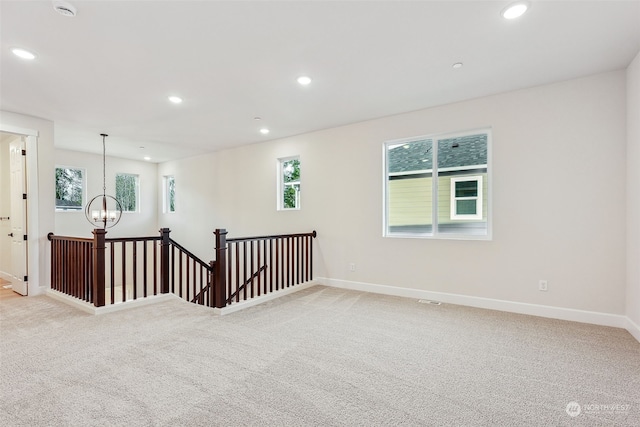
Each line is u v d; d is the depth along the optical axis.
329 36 2.53
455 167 4.18
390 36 2.54
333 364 2.39
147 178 8.11
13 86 3.44
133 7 2.14
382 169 4.62
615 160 3.14
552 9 2.21
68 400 1.91
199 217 7.28
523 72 3.18
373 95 3.76
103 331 3.04
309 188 5.40
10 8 2.13
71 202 6.87
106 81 3.32
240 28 2.41
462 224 4.13
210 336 2.93
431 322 3.32
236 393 1.99
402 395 1.98
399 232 4.62
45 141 4.60
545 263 3.48
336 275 5.06
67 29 2.39
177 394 1.98
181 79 3.29
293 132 5.39
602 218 3.20
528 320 3.36
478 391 2.03
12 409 1.82
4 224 5.57
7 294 4.54
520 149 3.61
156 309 3.77
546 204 3.47
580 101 3.30
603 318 3.20
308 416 1.77
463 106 3.96
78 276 3.97
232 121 4.74
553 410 1.84
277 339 2.87
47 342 2.78
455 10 2.22
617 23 2.36
